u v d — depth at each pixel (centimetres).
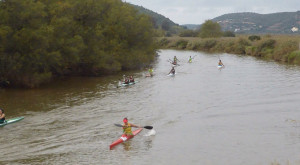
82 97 2759
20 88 3112
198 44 9475
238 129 1883
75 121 2050
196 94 2889
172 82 3572
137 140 1728
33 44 2908
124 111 2297
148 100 2645
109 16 4422
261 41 6825
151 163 1430
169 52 8494
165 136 1786
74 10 3800
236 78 3809
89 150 1579
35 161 1440
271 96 2778
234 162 1424
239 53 7650
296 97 2717
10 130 1870
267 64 5178
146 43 5247
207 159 1464
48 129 1891
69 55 3400
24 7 2878
